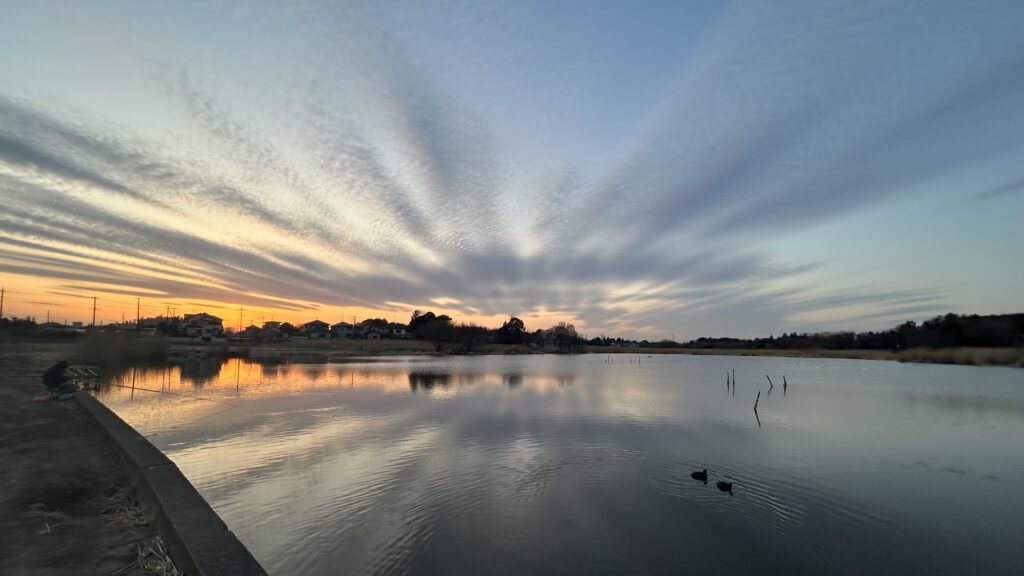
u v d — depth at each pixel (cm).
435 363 6956
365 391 3164
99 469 866
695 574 830
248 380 3688
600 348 18588
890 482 1362
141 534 600
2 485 767
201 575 471
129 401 2469
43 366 3250
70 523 625
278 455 1452
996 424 2384
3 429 1188
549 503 1109
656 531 984
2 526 605
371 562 827
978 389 4200
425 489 1173
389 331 17175
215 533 558
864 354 12062
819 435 2030
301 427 1886
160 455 860
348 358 7650
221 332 14675
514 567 827
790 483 1323
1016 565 889
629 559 869
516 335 16612
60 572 496
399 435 1769
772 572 845
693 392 3656
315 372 4678
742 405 2970
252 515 1003
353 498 1105
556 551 888
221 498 1093
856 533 1009
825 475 1413
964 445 1892
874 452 1736
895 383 4862
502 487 1206
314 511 1027
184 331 13362
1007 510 1151
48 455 952
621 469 1386
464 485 1210
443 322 12769
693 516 1063
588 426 2045
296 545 879
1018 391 4031
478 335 13362
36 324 9369
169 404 2400
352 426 1925
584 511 1071
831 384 4762
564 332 15600
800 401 3256
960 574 854
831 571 855
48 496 721
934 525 1059
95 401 1520
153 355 4941
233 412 2202
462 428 1933
